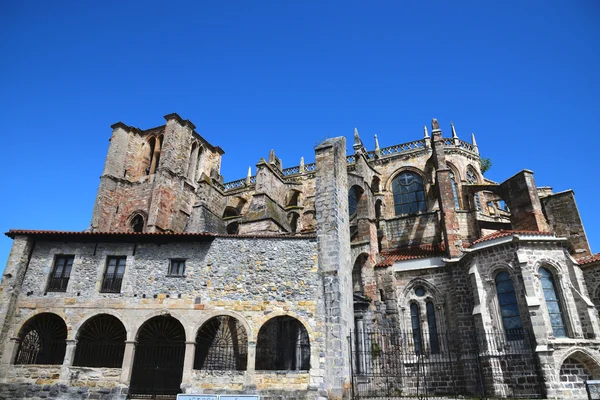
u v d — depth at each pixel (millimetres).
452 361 28609
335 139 27406
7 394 21469
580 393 22812
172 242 24531
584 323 24703
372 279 32219
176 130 46812
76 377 21609
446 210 33781
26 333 23266
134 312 22734
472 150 44406
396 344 29641
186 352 21609
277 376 20641
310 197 46406
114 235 24312
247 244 23953
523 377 24000
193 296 22891
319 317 21688
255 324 21875
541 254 26281
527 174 33594
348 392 20859
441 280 31125
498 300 26656
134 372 22812
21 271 23984
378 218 41344
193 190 47625
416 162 42781
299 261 23234
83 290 23562
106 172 45031
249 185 50094
